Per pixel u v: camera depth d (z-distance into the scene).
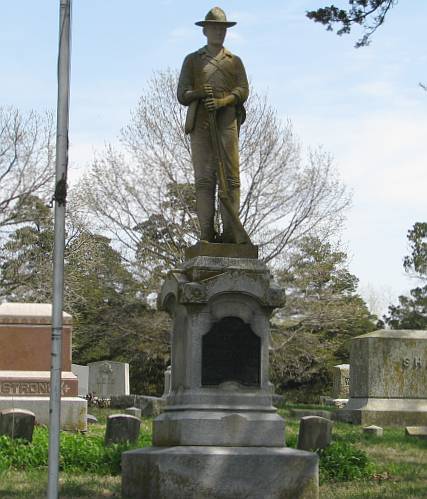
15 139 39.72
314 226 39.50
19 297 41.97
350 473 14.38
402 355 27.39
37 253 41.97
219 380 11.70
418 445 20.38
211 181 12.60
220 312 11.79
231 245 12.08
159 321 41.09
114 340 43.75
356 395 28.17
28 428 16.22
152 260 40.31
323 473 14.20
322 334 41.97
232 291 11.75
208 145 12.61
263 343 11.85
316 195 39.50
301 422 15.88
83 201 39.47
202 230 12.50
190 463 10.98
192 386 11.64
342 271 41.09
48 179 40.50
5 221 40.28
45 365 23.33
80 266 41.34
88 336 43.91
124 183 39.34
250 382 11.77
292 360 42.31
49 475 9.01
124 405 33.50
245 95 12.68
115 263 41.03
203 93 12.49
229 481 11.01
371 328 56.00
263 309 11.88
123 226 39.62
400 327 65.50
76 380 23.31
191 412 11.50
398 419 26.86
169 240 40.44
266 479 11.09
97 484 13.03
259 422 11.51
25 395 22.95
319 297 40.28
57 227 9.30
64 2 9.77
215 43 12.83
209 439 11.37
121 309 41.91
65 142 9.51
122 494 11.67
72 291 41.06
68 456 14.74
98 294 42.34
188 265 12.05
